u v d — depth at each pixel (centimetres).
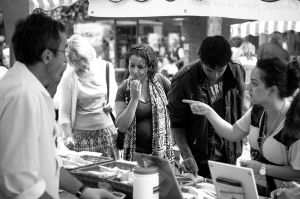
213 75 291
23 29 181
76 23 1019
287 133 226
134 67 336
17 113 169
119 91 348
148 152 340
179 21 1211
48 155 183
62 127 386
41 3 319
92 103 389
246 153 478
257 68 233
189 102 283
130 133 339
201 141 311
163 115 339
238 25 748
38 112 176
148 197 202
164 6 287
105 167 257
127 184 223
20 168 166
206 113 278
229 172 205
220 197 213
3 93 173
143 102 339
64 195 247
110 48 1162
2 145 167
